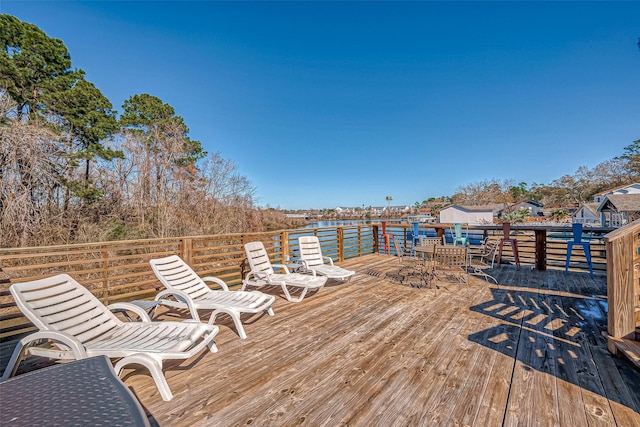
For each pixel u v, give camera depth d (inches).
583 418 70.6
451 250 182.5
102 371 38.7
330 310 153.6
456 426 68.7
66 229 345.4
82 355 79.0
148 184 494.9
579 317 139.3
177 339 90.5
